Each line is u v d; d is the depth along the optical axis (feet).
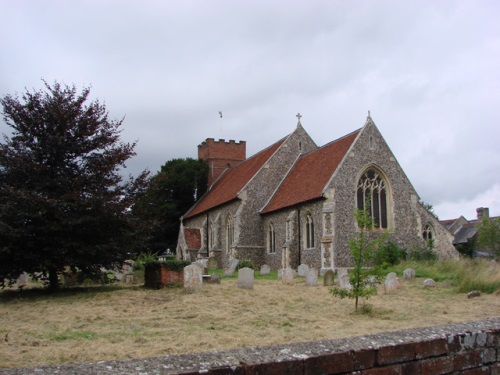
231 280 81.35
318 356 11.76
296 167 131.44
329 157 113.91
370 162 105.40
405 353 13.28
